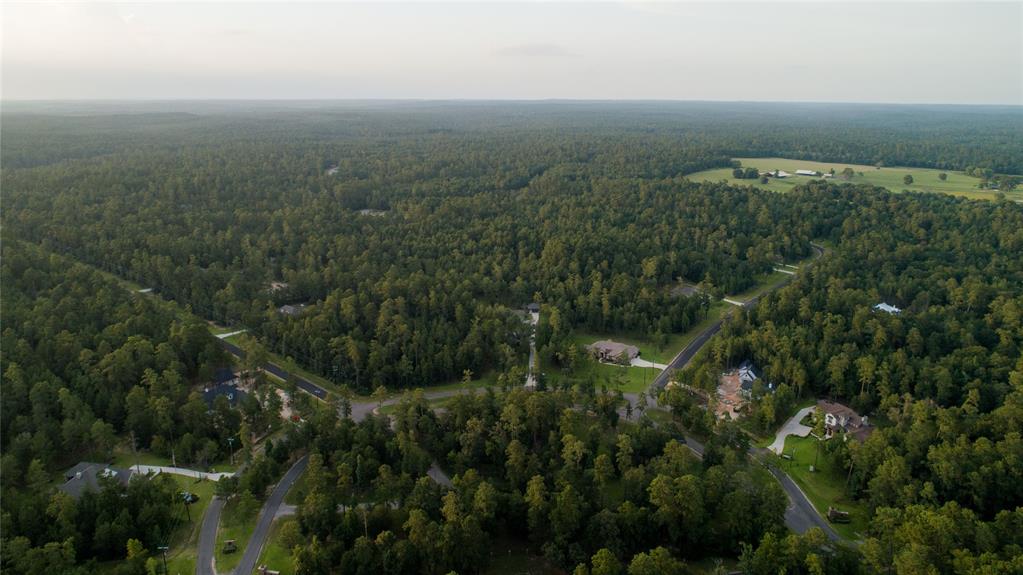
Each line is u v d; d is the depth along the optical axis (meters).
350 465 117.88
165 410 131.25
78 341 148.75
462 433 126.44
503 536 110.38
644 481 110.38
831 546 99.06
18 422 123.31
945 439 118.75
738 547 102.50
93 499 106.69
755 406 144.00
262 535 107.19
